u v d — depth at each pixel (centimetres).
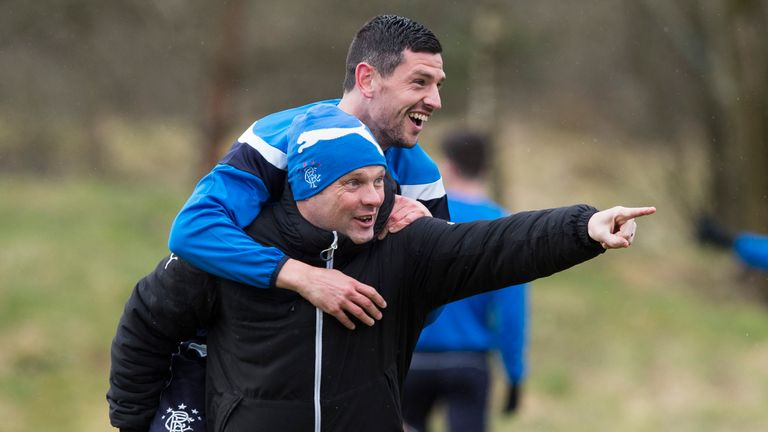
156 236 4697
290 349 1088
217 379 1139
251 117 6875
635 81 8706
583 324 4450
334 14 6688
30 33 6481
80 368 3400
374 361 1109
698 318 4678
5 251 4038
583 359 4112
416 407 2186
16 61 6669
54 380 3303
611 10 8238
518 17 6075
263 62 6588
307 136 1078
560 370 3934
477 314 2156
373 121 1185
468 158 2142
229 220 1100
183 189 6162
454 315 2139
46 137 6856
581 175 8106
